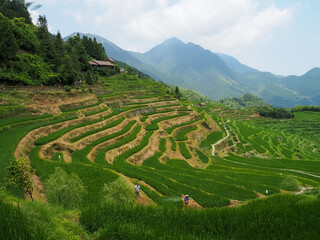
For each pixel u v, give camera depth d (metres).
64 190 26.12
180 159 75.50
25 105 64.19
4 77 66.56
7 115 57.72
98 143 65.81
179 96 183.88
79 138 63.50
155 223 13.91
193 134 107.69
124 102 111.06
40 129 57.91
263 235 12.91
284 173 77.19
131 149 68.88
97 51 162.38
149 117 106.44
